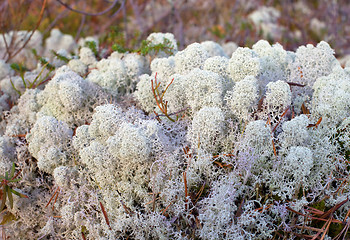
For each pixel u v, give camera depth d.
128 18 1.40
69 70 0.72
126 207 0.60
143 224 0.59
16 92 0.75
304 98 0.65
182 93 0.64
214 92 0.62
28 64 0.91
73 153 0.64
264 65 0.67
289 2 1.44
